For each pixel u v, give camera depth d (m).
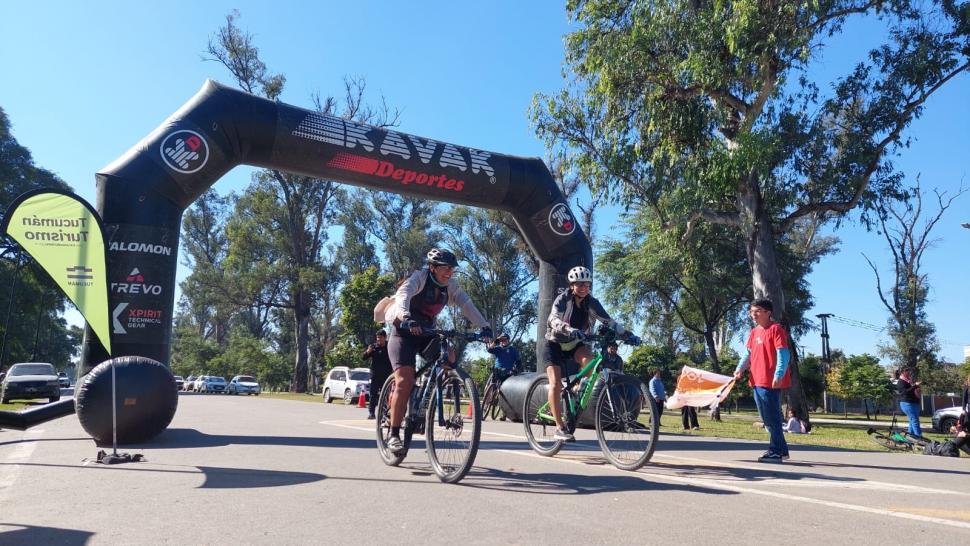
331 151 11.13
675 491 4.67
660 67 19.52
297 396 40.69
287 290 51.00
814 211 21.38
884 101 19.67
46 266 6.18
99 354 8.77
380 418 5.94
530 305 55.28
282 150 10.79
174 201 9.42
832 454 7.91
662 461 6.49
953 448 9.24
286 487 4.61
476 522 3.64
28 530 3.39
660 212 22.05
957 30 19.45
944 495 4.84
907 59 19.56
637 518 3.80
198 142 9.66
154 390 7.05
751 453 7.70
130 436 7.03
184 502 4.09
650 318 36.69
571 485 4.85
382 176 11.71
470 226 55.03
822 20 18.80
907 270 40.38
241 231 49.75
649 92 19.62
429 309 5.52
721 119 19.02
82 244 6.30
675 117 19.72
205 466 5.56
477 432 4.80
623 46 19.28
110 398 6.82
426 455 6.38
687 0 18.69
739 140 18.50
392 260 55.41
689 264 27.69
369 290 45.66
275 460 5.96
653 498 4.40
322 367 57.88
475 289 55.06
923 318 40.03
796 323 32.38
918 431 14.15
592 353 6.21
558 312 6.16
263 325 76.06
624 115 20.72
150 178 9.15
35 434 8.11
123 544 3.13
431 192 12.30
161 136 9.45
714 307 33.31
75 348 76.38
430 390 5.35
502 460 6.20
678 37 18.88
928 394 44.94
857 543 3.33
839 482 5.36
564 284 13.54
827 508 4.19
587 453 6.86
